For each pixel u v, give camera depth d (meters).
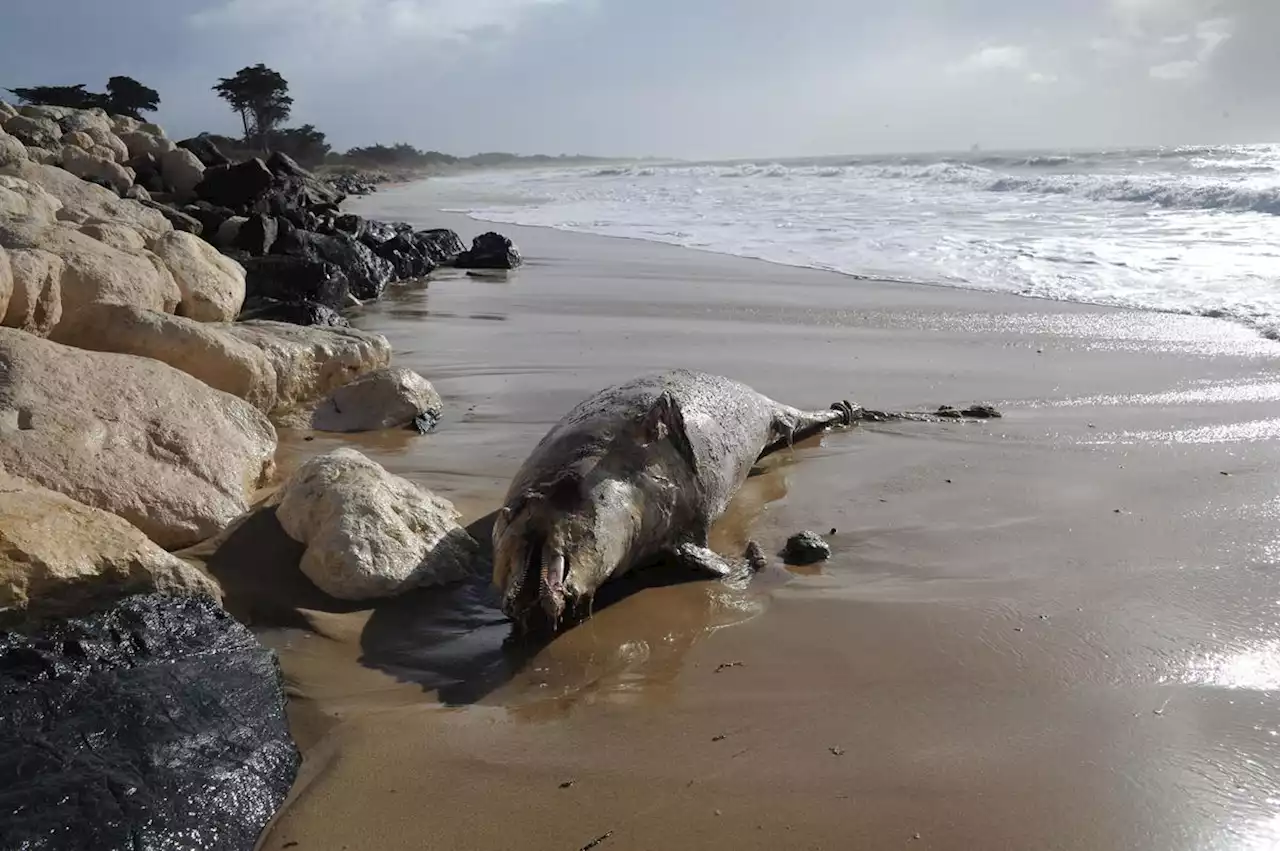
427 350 10.16
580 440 5.09
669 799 3.10
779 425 6.82
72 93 54.19
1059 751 3.34
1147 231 16.75
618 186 43.28
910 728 3.51
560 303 13.23
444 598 4.60
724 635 4.32
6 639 3.53
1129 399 8.07
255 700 3.56
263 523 4.92
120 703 3.34
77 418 4.97
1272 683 3.76
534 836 2.92
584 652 4.17
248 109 75.81
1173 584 4.66
